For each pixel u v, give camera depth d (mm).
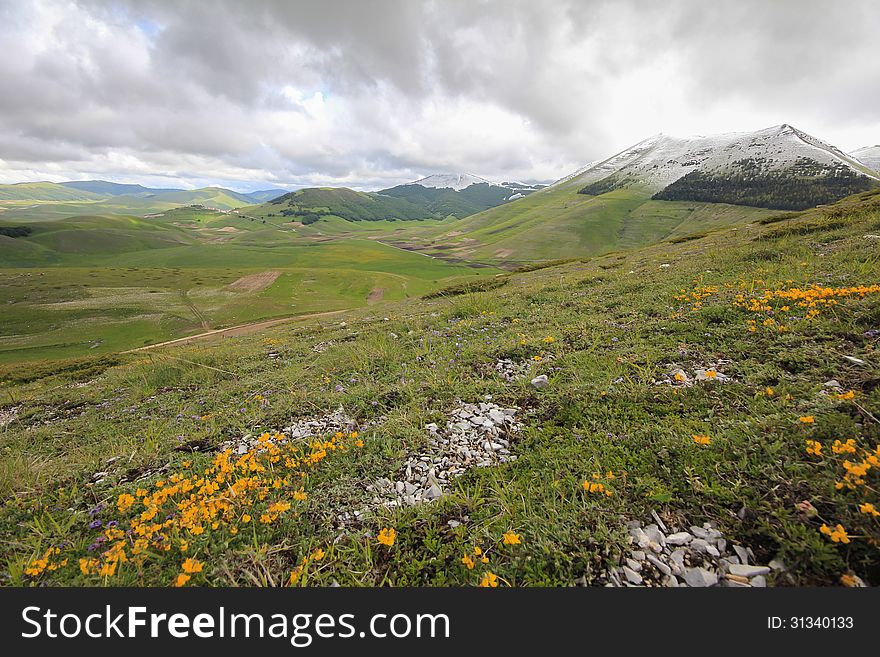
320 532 4598
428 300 29969
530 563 3943
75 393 14773
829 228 17781
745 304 8711
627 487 4551
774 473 4230
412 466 5641
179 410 9945
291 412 8086
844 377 5535
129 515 5203
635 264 22906
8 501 5695
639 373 6922
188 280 111875
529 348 9406
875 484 3746
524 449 5672
